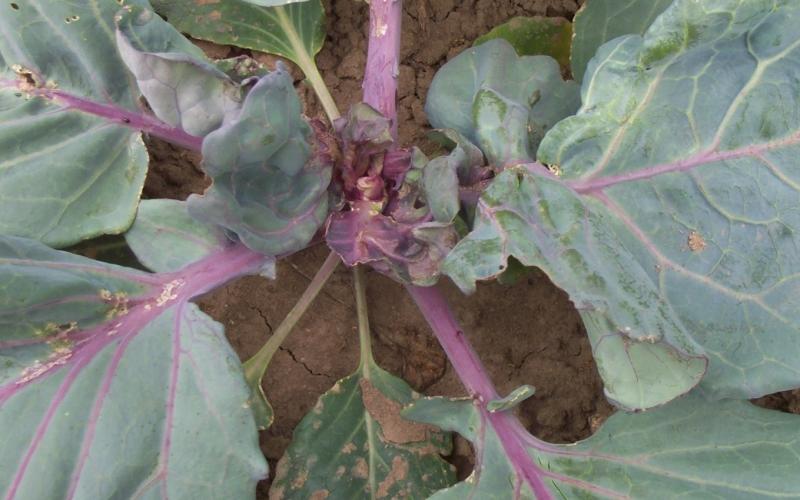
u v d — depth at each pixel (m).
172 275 0.32
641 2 0.36
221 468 0.28
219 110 0.28
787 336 0.29
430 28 0.45
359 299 0.37
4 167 0.32
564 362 0.39
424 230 0.32
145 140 0.36
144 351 0.30
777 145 0.31
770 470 0.29
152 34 0.32
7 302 0.28
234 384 0.29
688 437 0.30
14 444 0.28
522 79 0.36
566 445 0.31
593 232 0.29
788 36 0.30
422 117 0.43
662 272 0.31
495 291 0.39
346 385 0.35
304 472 0.33
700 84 0.31
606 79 0.31
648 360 0.28
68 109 0.33
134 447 0.28
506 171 0.30
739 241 0.30
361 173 0.35
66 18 0.33
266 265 0.33
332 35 0.45
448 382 0.38
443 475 0.34
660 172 0.31
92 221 0.33
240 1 0.40
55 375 0.29
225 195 0.29
